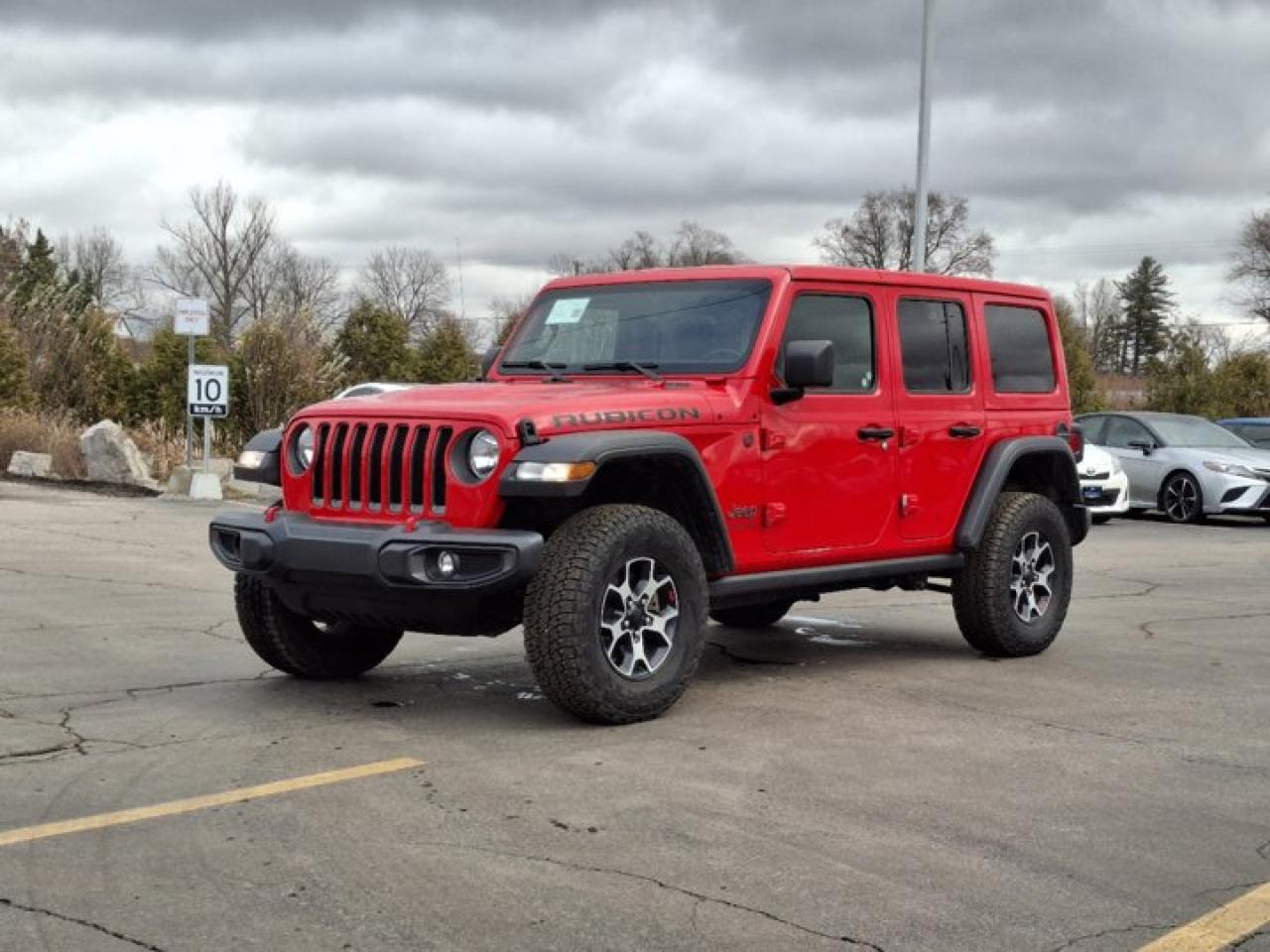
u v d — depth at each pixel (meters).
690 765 5.10
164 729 5.57
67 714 5.81
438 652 7.57
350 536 5.55
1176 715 6.14
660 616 5.83
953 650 7.93
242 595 6.33
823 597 10.27
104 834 4.20
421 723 5.75
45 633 7.75
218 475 17.98
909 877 3.93
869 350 6.97
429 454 5.58
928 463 7.19
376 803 4.55
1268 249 69.06
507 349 7.11
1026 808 4.63
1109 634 8.63
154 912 3.57
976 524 7.35
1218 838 4.36
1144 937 3.53
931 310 7.33
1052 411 8.07
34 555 11.09
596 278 7.13
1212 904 3.77
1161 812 4.62
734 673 7.05
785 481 6.45
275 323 23.33
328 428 5.88
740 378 6.31
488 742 5.42
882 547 6.98
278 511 6.01
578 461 5.39
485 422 5.50
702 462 6.04
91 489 17.67
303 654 6.45
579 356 6.82
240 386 22.81
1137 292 106.69
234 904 3.64
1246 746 5.57
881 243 72.88
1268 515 18.75
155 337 24.36
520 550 5.34
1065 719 6.02
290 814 4.42
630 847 4.14
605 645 5.67
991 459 7.53
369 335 34.66
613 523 5.62
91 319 24.84
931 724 5.87
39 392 23.78
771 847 4.16
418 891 3.76
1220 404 31.94
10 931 3.43
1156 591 11.05
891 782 4.91
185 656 7.17
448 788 4.74
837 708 6.17
